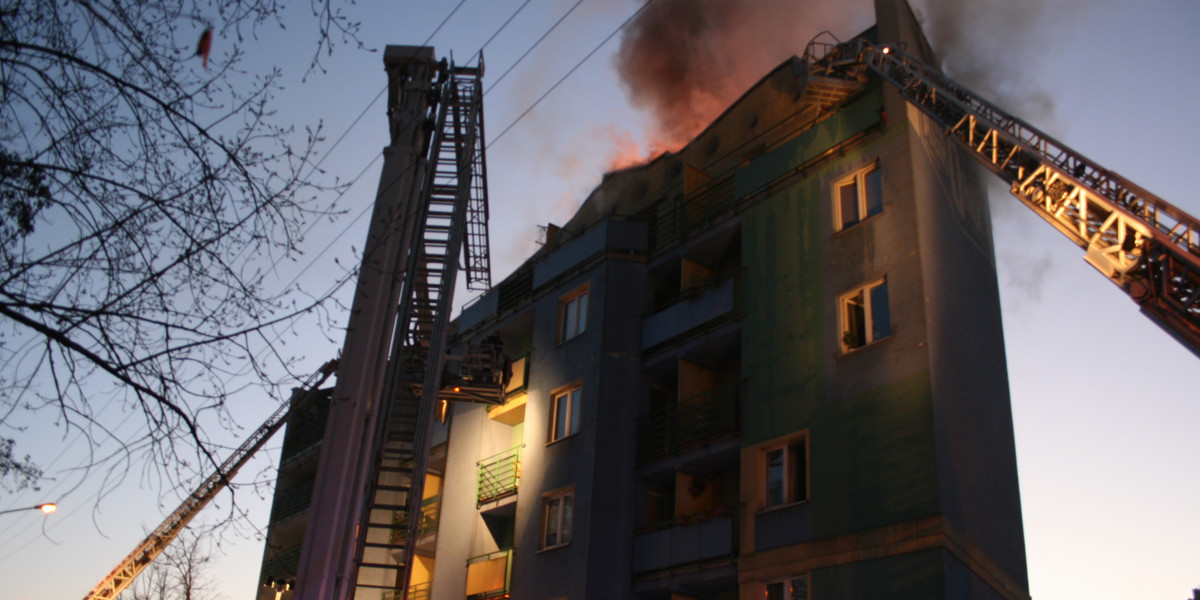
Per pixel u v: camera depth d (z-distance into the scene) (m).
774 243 22.81
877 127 21.73
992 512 18.61
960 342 19.78
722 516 20.72
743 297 22.89
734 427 21.30
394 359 18.39
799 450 20.00
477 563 25.83
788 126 25.11
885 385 18.61
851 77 23.70
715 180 26.47
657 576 21.62
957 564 16.53
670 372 25.08
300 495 37.12
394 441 20.38
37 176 7.33
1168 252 16.31
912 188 20.20
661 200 28.03
